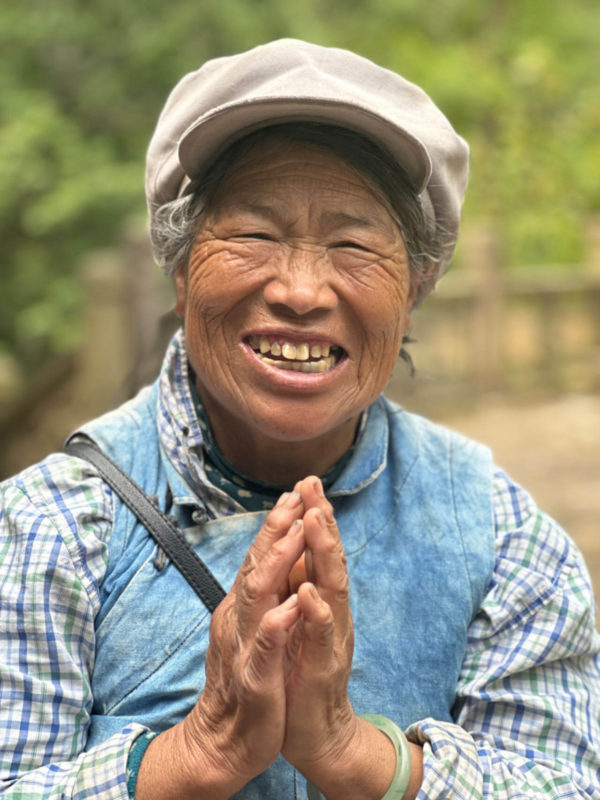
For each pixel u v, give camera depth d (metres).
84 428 1.35
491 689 1.27
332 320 1.21
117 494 1.27
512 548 1.34
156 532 1.25
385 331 1.24
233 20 8.50
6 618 1.17
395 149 1.21
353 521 1.33
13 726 1.14
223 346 1.23
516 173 10.24
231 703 1.08
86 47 8.77
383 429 1.38
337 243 1.21
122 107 8.91
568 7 12.14
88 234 8.73
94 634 1.22
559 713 1.25
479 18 11.62
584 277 8.00
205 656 1.21
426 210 1.31
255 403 1.22
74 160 8.45
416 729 1.20
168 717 1.19
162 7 8.62
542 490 5.34
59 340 8.50
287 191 1.19
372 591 1.29
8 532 1.22
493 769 1.20
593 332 8.08
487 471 1.41
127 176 8.41
